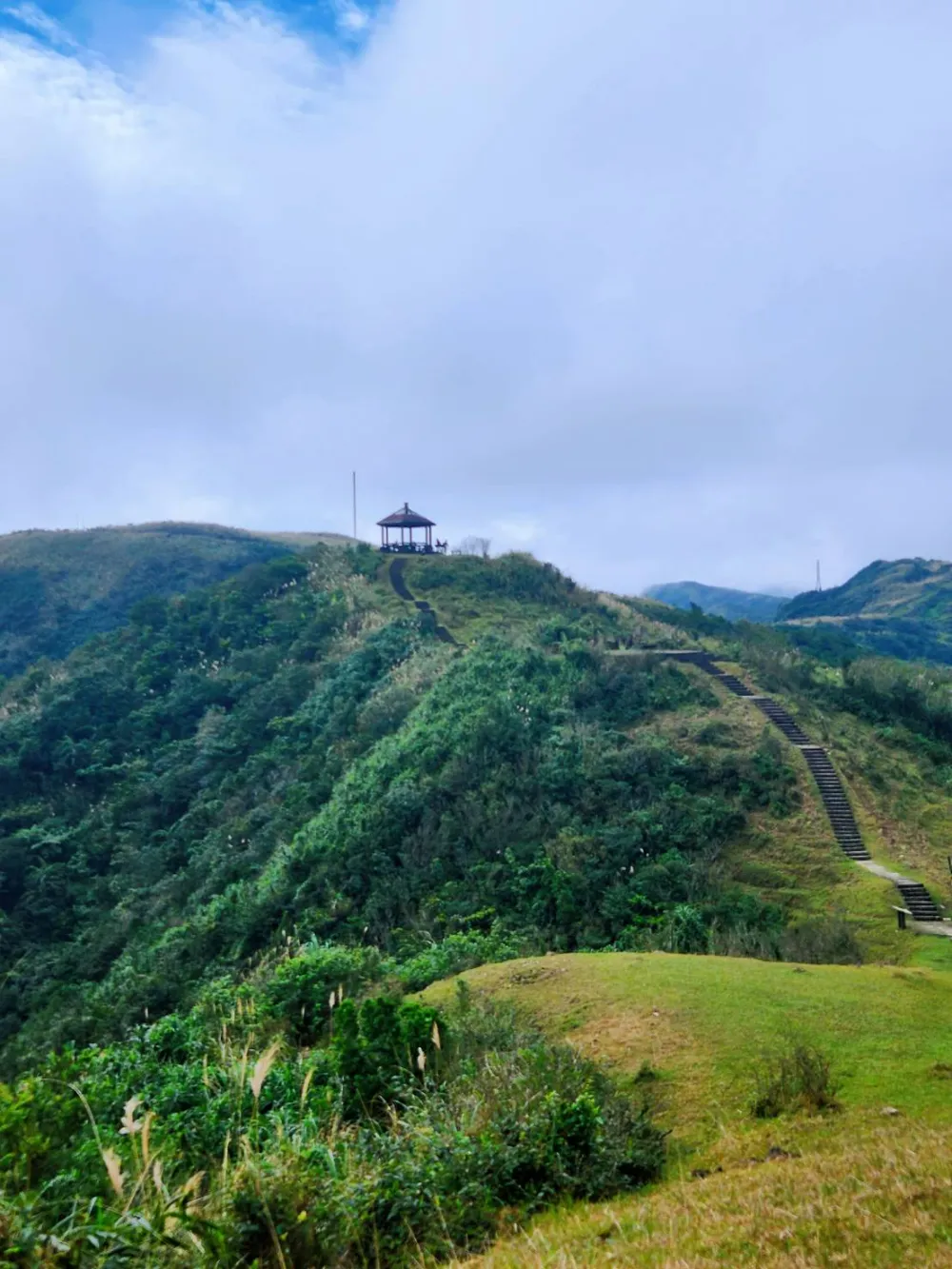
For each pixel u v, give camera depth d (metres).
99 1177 6.01
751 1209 5.16
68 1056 9.49
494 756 26.98
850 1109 7.67
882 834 23.33
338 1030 9.55
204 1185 6.72
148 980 22.75
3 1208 5.00
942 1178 5.08
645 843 22.66
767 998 11.16
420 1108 7.76
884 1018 10.30
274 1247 5.23
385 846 24.58
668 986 11.88
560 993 12.24
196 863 32.06
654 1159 7.12
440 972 15.98
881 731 30.31
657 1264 4.48
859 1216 4.68
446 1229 5.74
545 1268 4.67
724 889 20.97
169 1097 8.52
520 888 21.38
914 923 18.56
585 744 27.20
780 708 30.55
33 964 30.44
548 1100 7.24
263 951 22.25
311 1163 6.47
